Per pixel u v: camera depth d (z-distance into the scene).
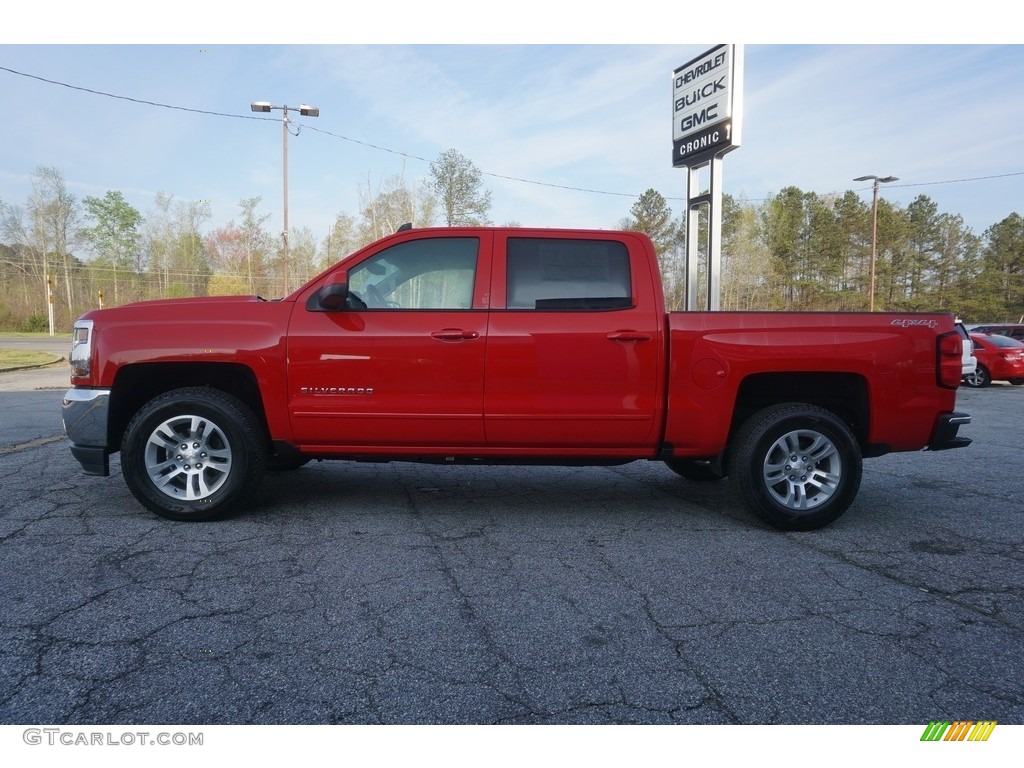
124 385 4.61
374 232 38.12
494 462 4.74
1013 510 5.23
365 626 3.02
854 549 4.23
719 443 4.57
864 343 4.52
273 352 4.48
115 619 3.05
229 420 4.47
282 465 6.05
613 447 4.61
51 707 2.36
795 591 3.51
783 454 4.57
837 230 54.94
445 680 2.58
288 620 3.07
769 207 54.50
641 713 2.39
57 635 2.88
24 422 8.98
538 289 4.56
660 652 2.82
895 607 3.32
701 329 4.50
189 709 2.36
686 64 10.87
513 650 2.82
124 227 63.06
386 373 4.47
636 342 4.48
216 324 4.52
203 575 3.60
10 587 3.40
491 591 3.45
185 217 60.47
